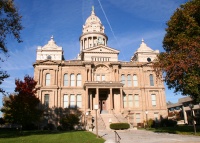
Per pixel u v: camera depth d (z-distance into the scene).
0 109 43.69
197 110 69.56
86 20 93.38
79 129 42.91
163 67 27.52
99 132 33.28
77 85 55.75
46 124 51.19
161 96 57.53
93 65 57.03
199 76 24.58
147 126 49.69
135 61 60.66
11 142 19.69
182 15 27.88
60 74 55.62
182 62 24.44
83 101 54.41
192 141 17.72
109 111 51.16
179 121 70.81
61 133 31.58
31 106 33.34
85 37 84.25
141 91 57.41
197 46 24.30
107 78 57.09
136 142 18.44
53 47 58.22
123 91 56.69
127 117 48.00
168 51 32.28
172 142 17.45
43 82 54.16
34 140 21.55
